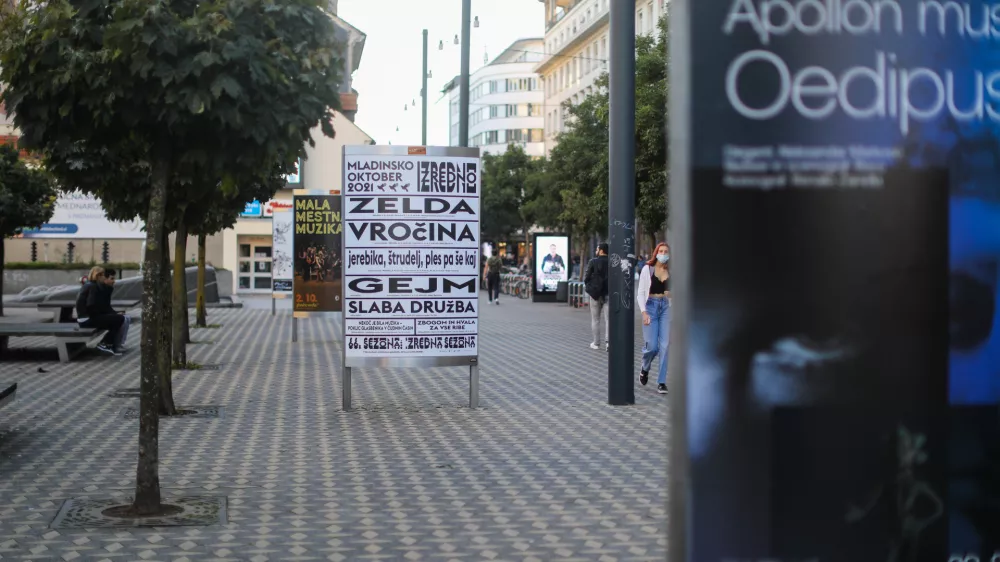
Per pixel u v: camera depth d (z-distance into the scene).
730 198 3.33
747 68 3.33
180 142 7.54
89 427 11.32
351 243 12.43
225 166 7.71
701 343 3.34
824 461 3.39
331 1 7.74
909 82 3.41
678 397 3.35
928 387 3.44
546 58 97.69
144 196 12.05
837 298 3.38
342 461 9.45
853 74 3.38
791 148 3.35
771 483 3.37
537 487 8.38
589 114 40.03
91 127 7.75
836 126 3.38
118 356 19.67
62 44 7.30
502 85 139.50
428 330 12.56
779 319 3.35
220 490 8.26
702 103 3.32
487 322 30.34
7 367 17.67
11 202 24.27
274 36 7.44
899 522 3.43
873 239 3.39
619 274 12.92
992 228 3.46
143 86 7.19
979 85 3.45
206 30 7.05
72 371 17.08
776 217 3.35
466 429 11.23
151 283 7.57
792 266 3.36
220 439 10.57
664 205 27.88
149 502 7.47
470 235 12.62
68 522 7.20
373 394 14.07
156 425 7.55
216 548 6.57
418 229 12.48
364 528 7.09
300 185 49.22
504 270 65.94
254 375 16.33
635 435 10.85
